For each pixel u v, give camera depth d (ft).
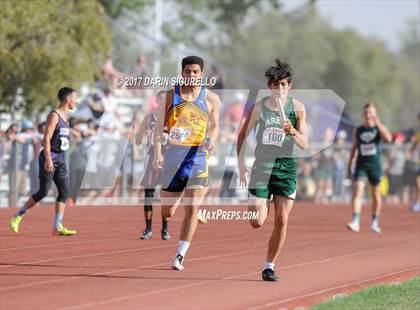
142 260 82.48
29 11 155.12
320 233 120.47
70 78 159.53
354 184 125.29
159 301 60.64
